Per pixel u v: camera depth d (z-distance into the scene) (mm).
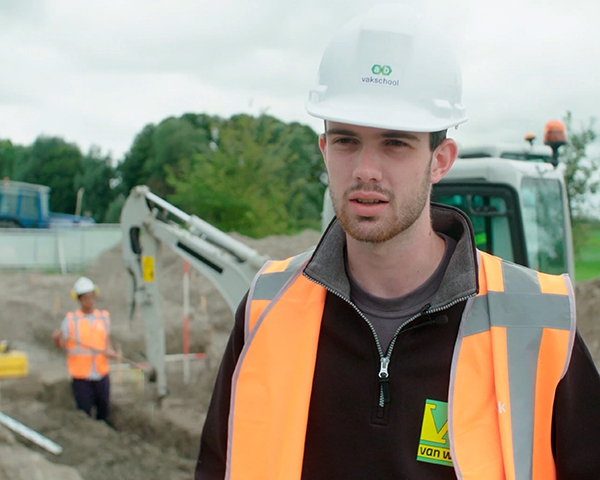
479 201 5828
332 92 1634
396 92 1585
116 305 15859
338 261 1662
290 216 25562
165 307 14172
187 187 24203
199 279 15578
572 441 1511
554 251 5898
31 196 31188
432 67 1614
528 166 5805
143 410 7668
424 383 1545
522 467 1476
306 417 1590
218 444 1781
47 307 14742
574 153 12578
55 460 6281
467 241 1606
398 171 1517
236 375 1685
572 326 1536
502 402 1500
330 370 1608
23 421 7109
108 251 19109
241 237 19531
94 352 7648
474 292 1528
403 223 1530
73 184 55906
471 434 1501
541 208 5859
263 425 1623
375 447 1539
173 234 6805
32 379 8867
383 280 1629
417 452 1524
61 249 23250
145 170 48469
